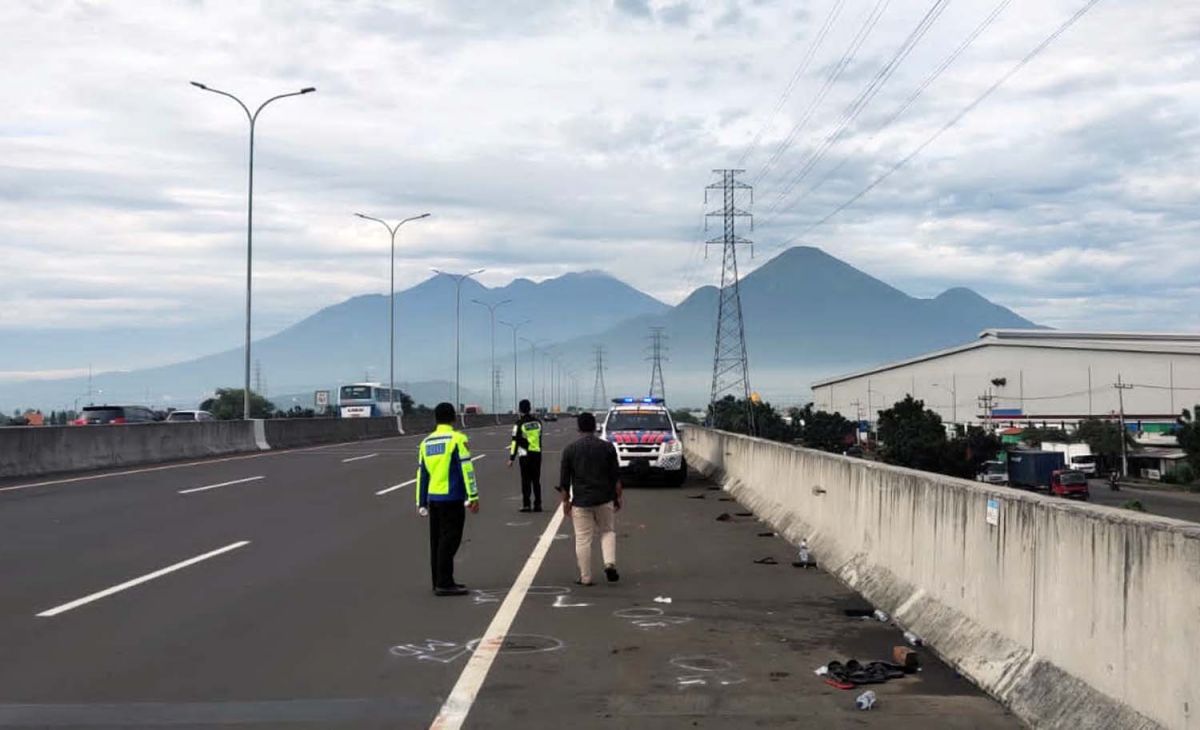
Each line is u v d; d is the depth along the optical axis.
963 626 8.20
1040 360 108.44
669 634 9.09
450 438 10.91
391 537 15.26
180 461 33.00
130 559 13.13
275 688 7.34
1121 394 95.06
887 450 90.06
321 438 47.78
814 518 14.41
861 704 6.88
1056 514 6.83
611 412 26.48
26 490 22.47
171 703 6.98
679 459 25.27
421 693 7.22
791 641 8.86
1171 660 5.44
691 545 14.88
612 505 11.88
